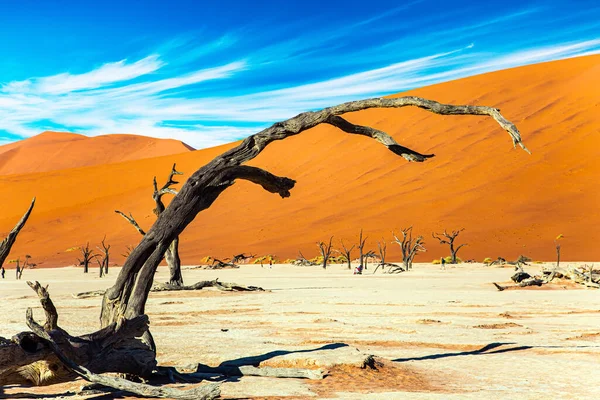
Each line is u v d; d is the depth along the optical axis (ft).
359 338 48.16
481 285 122.83
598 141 354.13
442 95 454.81
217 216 384.88
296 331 53.16
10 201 490.08
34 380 26.35
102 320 32.60
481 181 346.74
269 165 440.04
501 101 429.79
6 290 127.03
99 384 28.84
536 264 225.56
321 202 373.81
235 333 51.65
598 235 271.08
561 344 45.55
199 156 510.58
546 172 339.36
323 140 449.89
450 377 33.01
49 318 26.76
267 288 119.75
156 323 60.75
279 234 342.23
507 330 53.62
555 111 399.03
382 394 28.37
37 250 388.57
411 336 49.52
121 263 334.03
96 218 430.61
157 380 31.19
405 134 420.36
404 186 365.81
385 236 313.12
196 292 105.70
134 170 511.40
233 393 28.55
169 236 33.40
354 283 135.85
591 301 84.53
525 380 32.19
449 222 312.29
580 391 29.48
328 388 29.68
